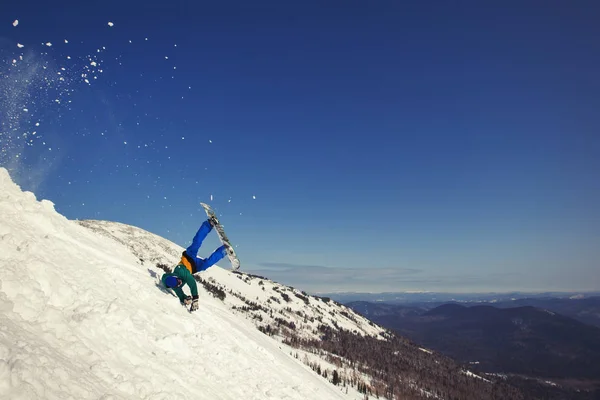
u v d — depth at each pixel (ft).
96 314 15.12
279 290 394.93
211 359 21.42
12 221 18.61
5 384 8.69
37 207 23.02
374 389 134.00
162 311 22.16
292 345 163.32
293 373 35.76
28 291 12.91
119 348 14.76
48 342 11.78
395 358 336.49
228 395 18.70
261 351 33.86
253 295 297.74
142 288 22.74
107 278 20.47
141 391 13.08
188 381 16.62
